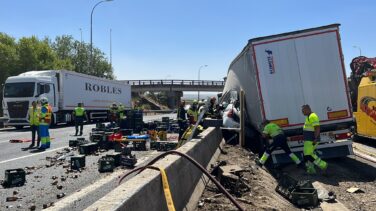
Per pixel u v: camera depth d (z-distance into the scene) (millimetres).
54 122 31828
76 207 7316
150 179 4961
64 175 10641
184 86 90438
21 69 67188
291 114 11945
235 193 8078
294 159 11656
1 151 15875
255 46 12047
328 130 12016
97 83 39969
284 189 9180
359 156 14664
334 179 10938
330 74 11945
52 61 74500
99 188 8953
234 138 15547
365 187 10125
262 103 11984
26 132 27344
